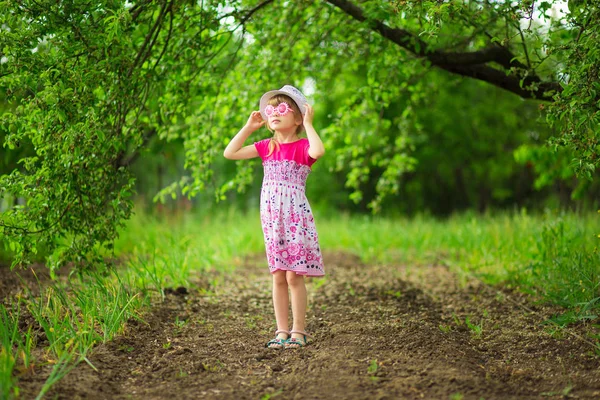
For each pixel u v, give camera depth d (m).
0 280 5.23
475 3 4.85
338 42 6.41
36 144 3.83
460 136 15.16
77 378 2.98
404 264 8.38
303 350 3.66
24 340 3.47
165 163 15.78
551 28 4.57
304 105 3.88
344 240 11.10
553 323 4.14
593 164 3.61
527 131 12.36
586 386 3.05
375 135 7.81
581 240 5.82
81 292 4.25
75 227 4.22
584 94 3.49
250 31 5.61
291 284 3.80
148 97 4.70
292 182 3.78
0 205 9.01
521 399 2.86
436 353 3.46
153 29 4.33
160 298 4.96
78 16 3.80
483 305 5.06
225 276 6.84
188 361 3.45
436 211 19.64
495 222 8.85
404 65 6.11
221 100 6.00
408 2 3.83
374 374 3.12
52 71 3.74
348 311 4.85
